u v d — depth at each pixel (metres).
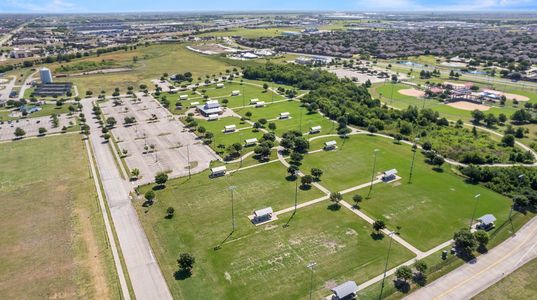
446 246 93.50
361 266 86.31
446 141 160.75
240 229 100.44
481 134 172.00
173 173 133.88
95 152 153.12
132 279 82.06
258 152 144.75
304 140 152.38
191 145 160.38
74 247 92.94
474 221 104.06
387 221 104.06
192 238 96.62
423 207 111.25
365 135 171.50
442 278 82.69
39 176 131.50
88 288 79.56
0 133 175.38
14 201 114.88
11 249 92.38
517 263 87.31
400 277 80.12
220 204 113.00
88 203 113.50
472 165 133.25
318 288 79.50
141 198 116.50
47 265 86.62
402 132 172.50
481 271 84.81
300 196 117.62
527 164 140.88
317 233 98.62
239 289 79.38
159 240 95.62
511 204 113.00
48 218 105.69
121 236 97.25
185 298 76.75
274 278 82.56
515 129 176.62
